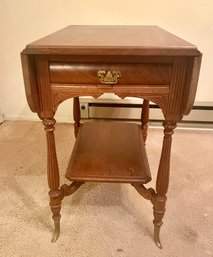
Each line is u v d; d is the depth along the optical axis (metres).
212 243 0.87
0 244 0.86
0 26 1.55
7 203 1.04
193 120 1.65
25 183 1.16
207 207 1.03
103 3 1.46
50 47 0.59
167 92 0.65
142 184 0.87
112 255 0.82
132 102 1.60
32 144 1.50
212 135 1.63
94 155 0.98
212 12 1.43
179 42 0.65
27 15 1.51
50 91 0.67
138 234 0.90
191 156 1.39
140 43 0.63
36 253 0.83
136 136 1.16
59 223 0.89
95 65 0.63
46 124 0.73
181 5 1.43
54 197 0.83
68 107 1.74
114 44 0.62
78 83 0.65
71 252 0.83
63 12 1.50
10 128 1.71
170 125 0.71
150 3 1.44
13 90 1.74
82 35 0.80
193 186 1.15
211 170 1.27
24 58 0.59
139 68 0.63
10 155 1.38
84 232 0.91
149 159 1.35
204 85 1.61
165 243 0.87
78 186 0.92
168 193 1.10
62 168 1.26
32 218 0.97
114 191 1.12
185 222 0.96
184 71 0.62
